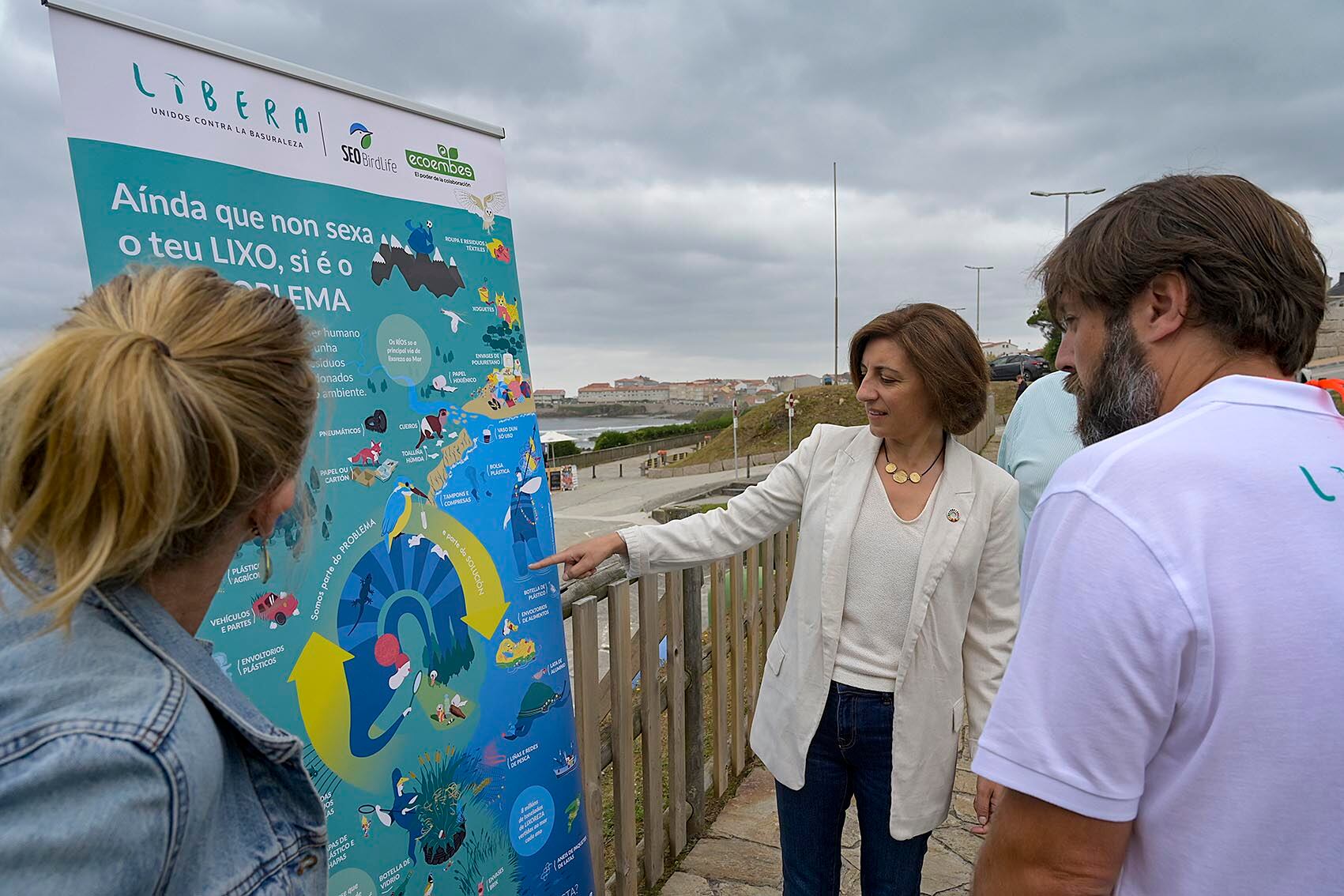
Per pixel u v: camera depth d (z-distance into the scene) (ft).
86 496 2.05
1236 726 2.43
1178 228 2.90
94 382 2.04
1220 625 2.44
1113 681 2.55
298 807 2.75
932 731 6.09
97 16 4.06
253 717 2.60
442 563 5.61
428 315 5.69
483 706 5.85
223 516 2.46
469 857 5.72
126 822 1.97
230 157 4.59
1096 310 3.18
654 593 8.53
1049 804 2.69
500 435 6.19
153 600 2.43
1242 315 2.81
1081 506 2.74
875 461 6.40
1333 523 2.47
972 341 5.91
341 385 5.08
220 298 2.50
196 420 2.20
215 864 2.38
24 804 1.90
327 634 4.87
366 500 5.16
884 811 6.23
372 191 5.38
